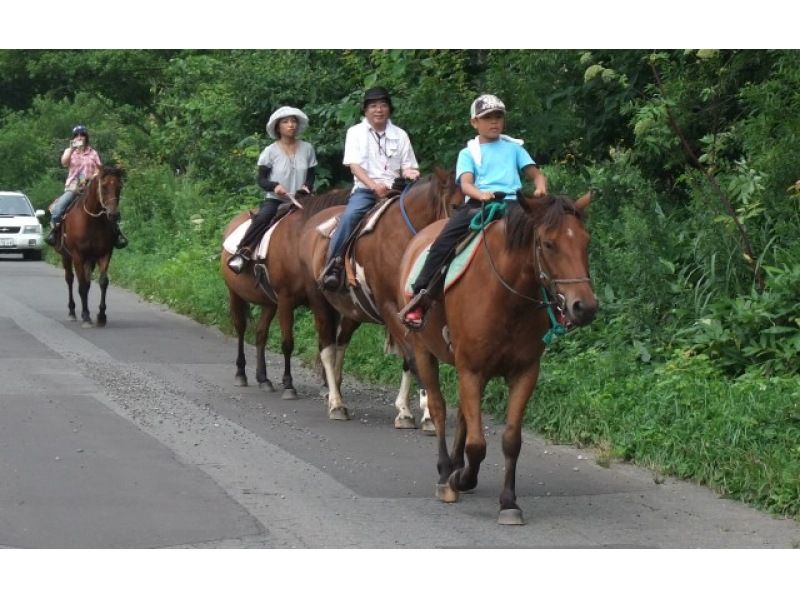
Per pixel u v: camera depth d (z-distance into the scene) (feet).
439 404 28.53
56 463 30.25
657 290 40.16
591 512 26.68
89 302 70.95
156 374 45.37
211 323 60.90
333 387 38.01
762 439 29.55
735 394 32.30
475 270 25.53
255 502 27.04
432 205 32.30
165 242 90.43
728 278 39.24
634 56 46.96
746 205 39.93
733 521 25.91
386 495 28.12
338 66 62.44
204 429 35.27
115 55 112.68
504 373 25.98
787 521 25.89
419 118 48.21
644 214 42.88
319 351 38.83
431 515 26.37
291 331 41.32
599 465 31.19
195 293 65.98
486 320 25.17
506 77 48.06
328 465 31.09
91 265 60.75
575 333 41.14
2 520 25.02
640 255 40.37
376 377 44.32
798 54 40.91
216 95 69.46
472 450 25.84
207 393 41.86
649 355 37.70
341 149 57.93
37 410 37.09
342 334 38.34
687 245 42.75
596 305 22.88
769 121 40.73
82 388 41.37
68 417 36.17
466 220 26.76
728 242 39.86
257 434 34.88
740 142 44.34
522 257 24.39
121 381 43.21
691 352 36.70
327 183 58.65
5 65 119.55
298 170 42.73
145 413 37.32
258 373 43.32
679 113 44.55
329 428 36.19
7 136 146.82
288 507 26.71
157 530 24.48
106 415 36.70
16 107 150.82
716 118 44.78
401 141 36.06
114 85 117.08
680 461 29.94
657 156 47.01
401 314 27.55
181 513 25.85
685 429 31.12
